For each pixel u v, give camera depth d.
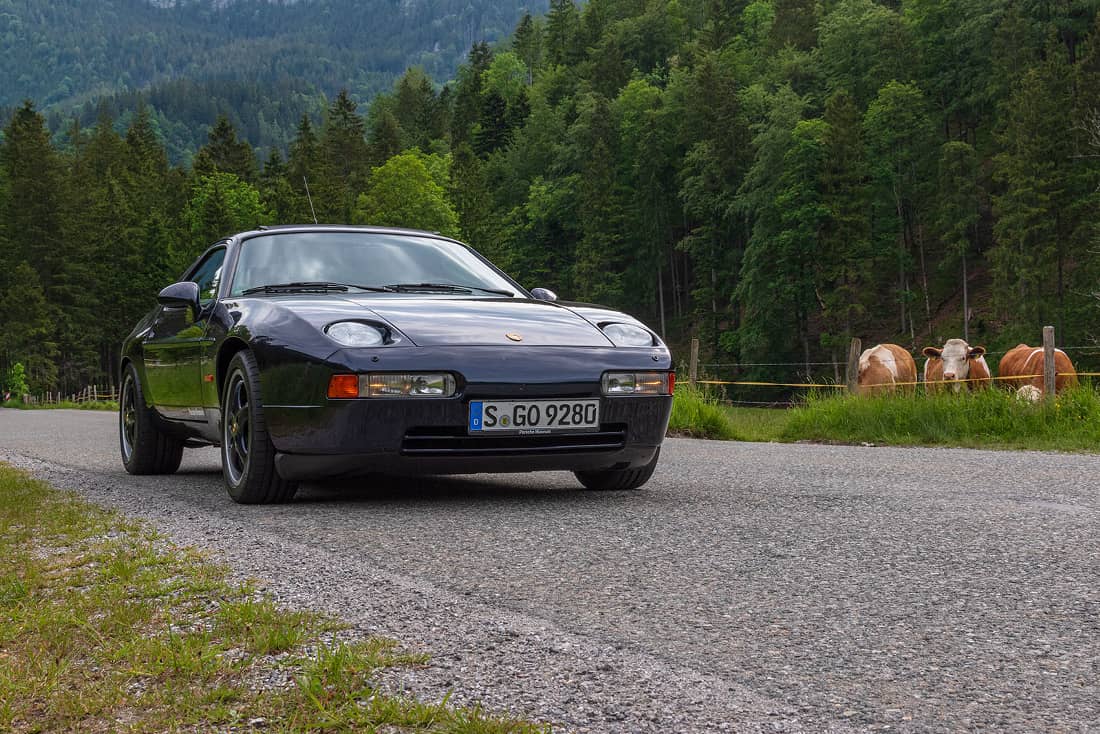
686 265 84.25
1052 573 3.03
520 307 4.91
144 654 2.28
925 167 66.00
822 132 61.16
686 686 2.01
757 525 3.89
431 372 4.27
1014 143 57.75
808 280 60.47
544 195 87.69
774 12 106.56
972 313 62.22
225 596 2.78
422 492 5.01
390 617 2.53
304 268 5.36
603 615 2.58
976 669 2.13
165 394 5.91
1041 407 10.28
